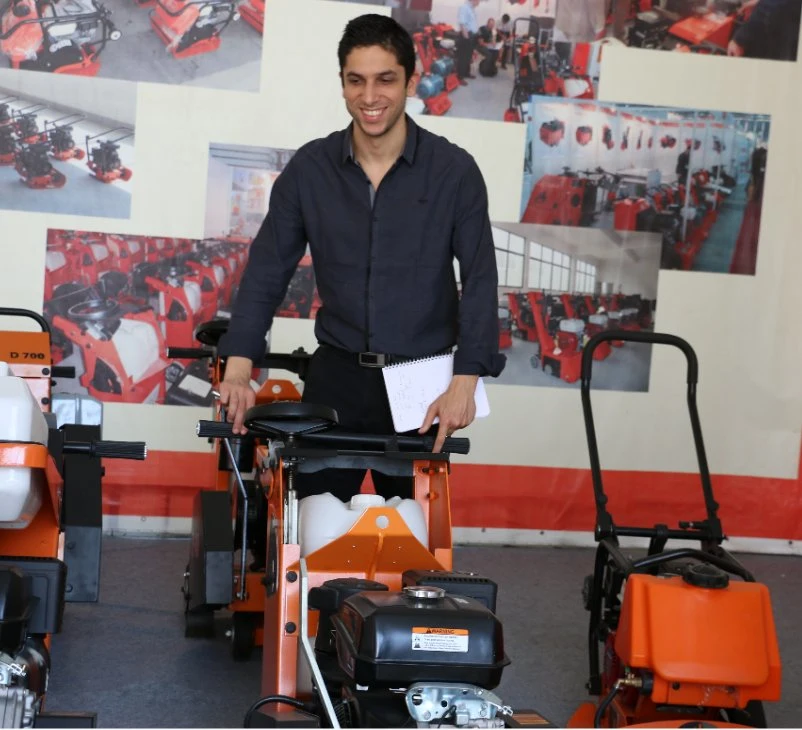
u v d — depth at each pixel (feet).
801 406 17.83
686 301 17.66
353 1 16.76
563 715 9.97
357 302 8.73
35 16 16.29
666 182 17.52
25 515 6.86
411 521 7.37
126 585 13.91
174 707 9.71
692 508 17.79
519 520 17.49
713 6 17.46
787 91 17.62
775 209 17.71
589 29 17.24
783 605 14.71
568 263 17.40
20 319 16.51
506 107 17.17
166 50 16.53
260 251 8.93
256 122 16.76
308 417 6.89
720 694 7.48
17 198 16.40
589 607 9.44
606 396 17.57
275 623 7.22
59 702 9.64
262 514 11.28
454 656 5.46
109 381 16.71
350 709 6.14
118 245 16.63
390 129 8.25
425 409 8.23
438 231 8.61
